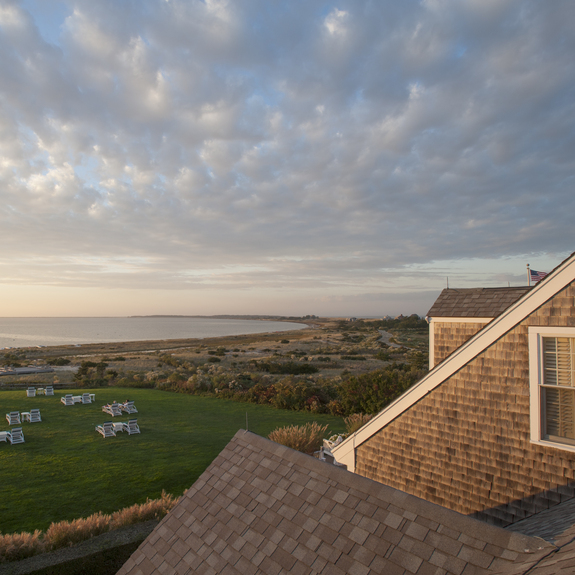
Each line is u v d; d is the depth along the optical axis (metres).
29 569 7.40
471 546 3.28
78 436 16.56
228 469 5.70
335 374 39.78
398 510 3.89
